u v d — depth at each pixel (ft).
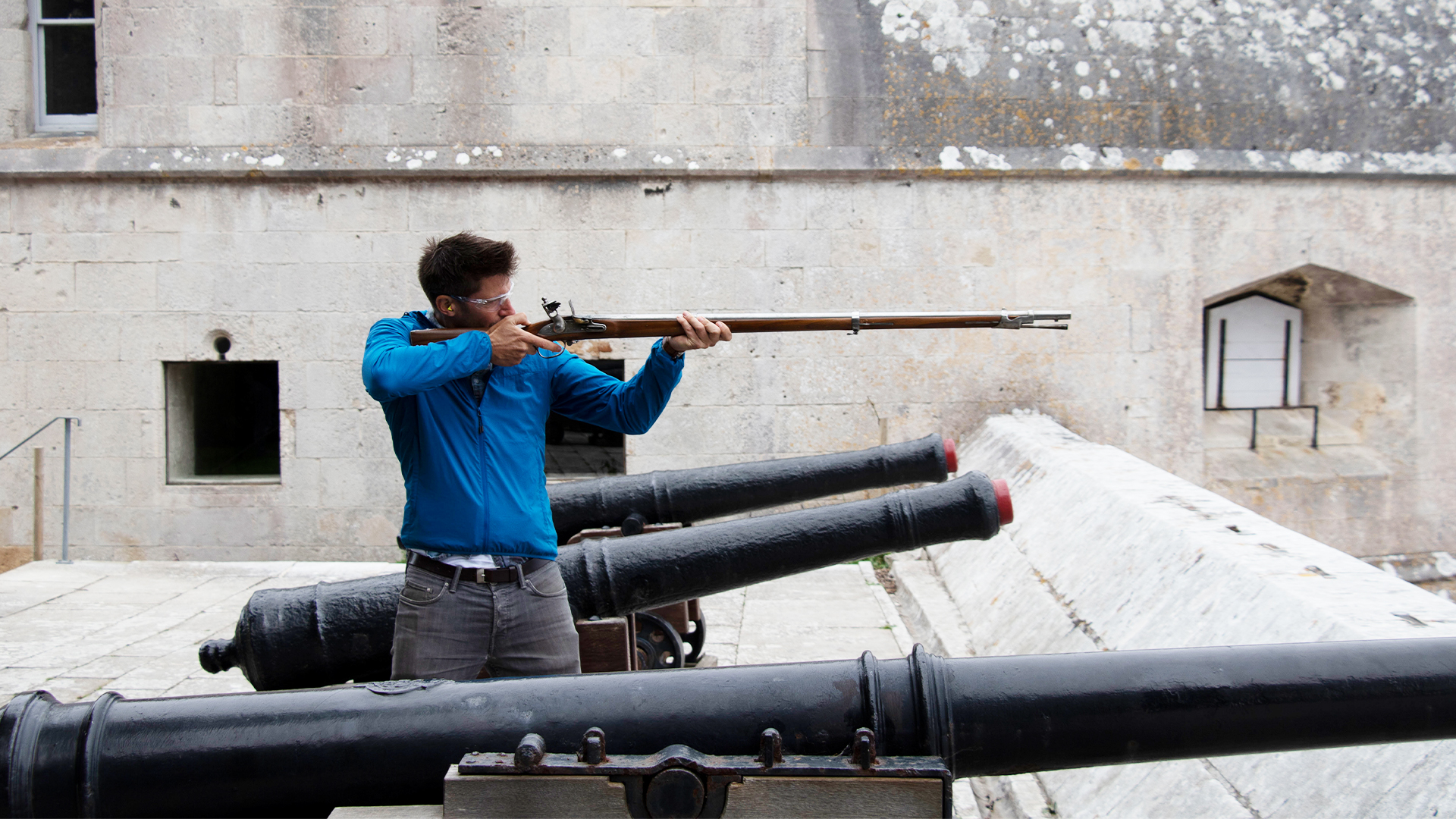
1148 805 9.52
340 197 23.36
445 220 23.50
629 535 12.87
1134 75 24.17
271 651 8.20
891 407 24.20
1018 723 6.00
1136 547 13.39
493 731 6.08
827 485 14.14
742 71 23.54
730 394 24.06
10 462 23.53
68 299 23.39
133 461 23.53
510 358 6.68
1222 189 24.40
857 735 5.76
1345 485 25.16
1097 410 24.45
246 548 23.68
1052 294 24.21
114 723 6.16
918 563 21.65
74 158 23.04
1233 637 10.04
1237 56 24.44
